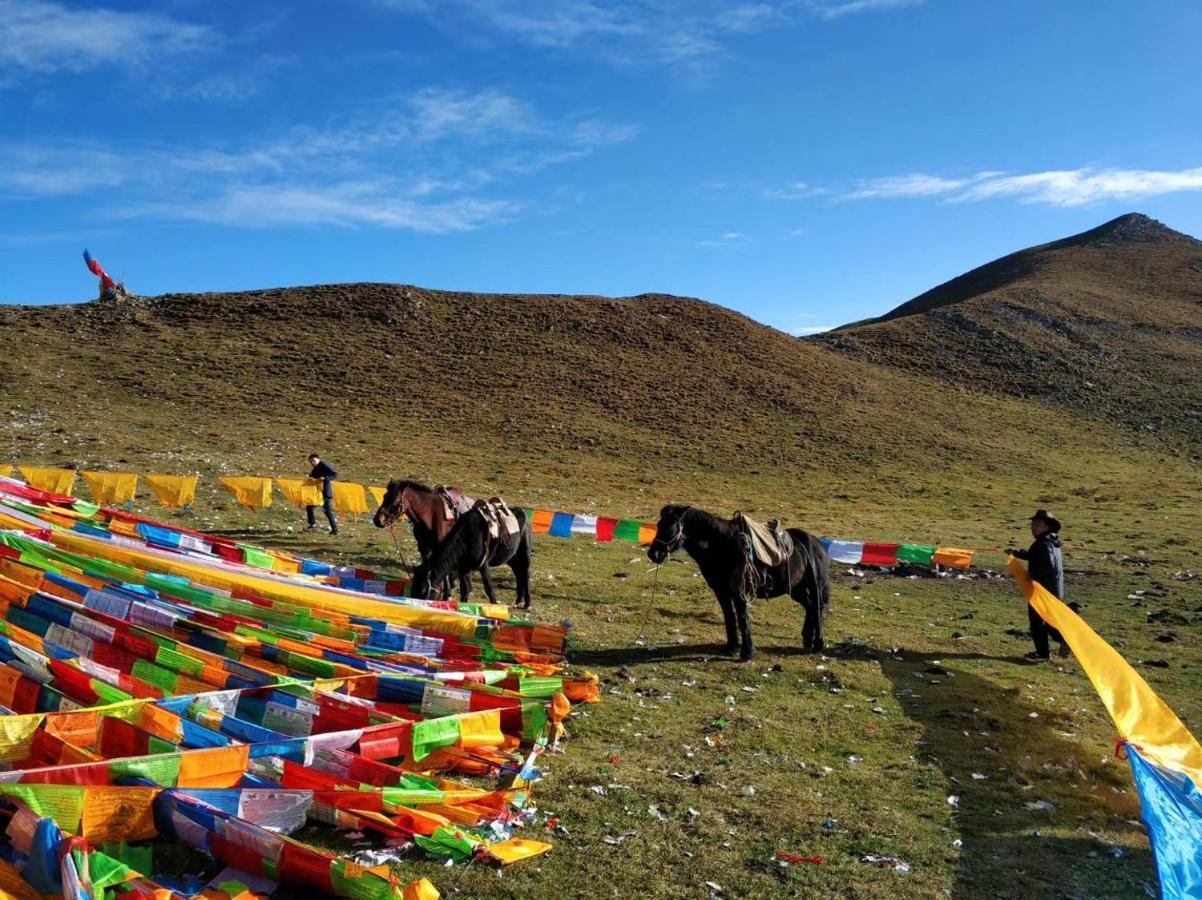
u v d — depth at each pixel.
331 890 5.68
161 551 12.58
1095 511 35.62
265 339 51.16
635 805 7.79
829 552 14.96
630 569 20.45
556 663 11.65
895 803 8.37
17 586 9.66
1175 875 6.69
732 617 13.09
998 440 52.34
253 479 20.70
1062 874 7.24
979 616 17.58
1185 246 116.06
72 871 5.11
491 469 34.94
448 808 7.00
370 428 39.56
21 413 34.41
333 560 18.88
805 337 80.50
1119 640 15.66
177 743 6.98
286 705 7.88
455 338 55.12
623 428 44.88
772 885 6.68
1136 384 67.44
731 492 35.88
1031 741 10.38
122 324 50.81
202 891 5.75
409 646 10.66
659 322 63.47
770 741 9.73
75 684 7.64
